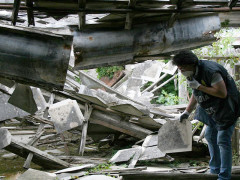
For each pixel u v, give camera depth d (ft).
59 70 9.59
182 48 11.18
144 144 21.06
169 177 13.11
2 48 9.29
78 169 17.71
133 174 13.32
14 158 22.84
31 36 9.29
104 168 18.57
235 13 11.12
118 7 9.45
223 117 11.30
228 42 18.16
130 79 35.86
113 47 10.03
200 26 10.73
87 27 9.70
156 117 25.17
